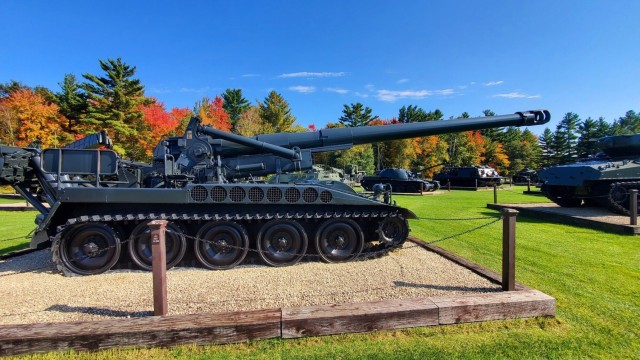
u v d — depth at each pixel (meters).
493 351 3.16
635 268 5.57
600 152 14.28
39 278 5.24
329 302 4.16
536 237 7.95
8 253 6.57
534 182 39.72
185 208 5.74
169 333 3.21
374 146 48.84
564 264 5.80
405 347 3.23
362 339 3.37
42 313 3.89
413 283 4.79
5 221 11.37
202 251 5.68
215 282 4.95
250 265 5.88
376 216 6.12
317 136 7.22
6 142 29.30
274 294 4.43
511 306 3.73
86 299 4.30
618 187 10.67
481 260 6.16
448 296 3.86
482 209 13.69
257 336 3.32
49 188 5.79
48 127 29.48
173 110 35.31
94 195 5.31
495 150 57.59
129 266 5.83
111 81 31.28
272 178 9.53
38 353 3.10
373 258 6.22
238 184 5.59
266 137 7.18
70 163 5.44
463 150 51.00
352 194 6.06
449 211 13.02
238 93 53.50
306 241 5.93
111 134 30.23
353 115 58.97
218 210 5.82
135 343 3.18
